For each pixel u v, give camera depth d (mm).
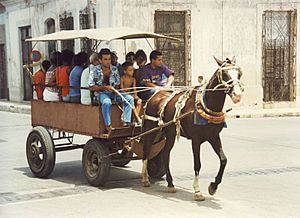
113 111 8547
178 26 19984
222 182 8945
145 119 8555
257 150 12188
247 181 9008
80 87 8844
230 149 12383
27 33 25484
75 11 20922
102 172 8500
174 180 9180
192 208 7340
